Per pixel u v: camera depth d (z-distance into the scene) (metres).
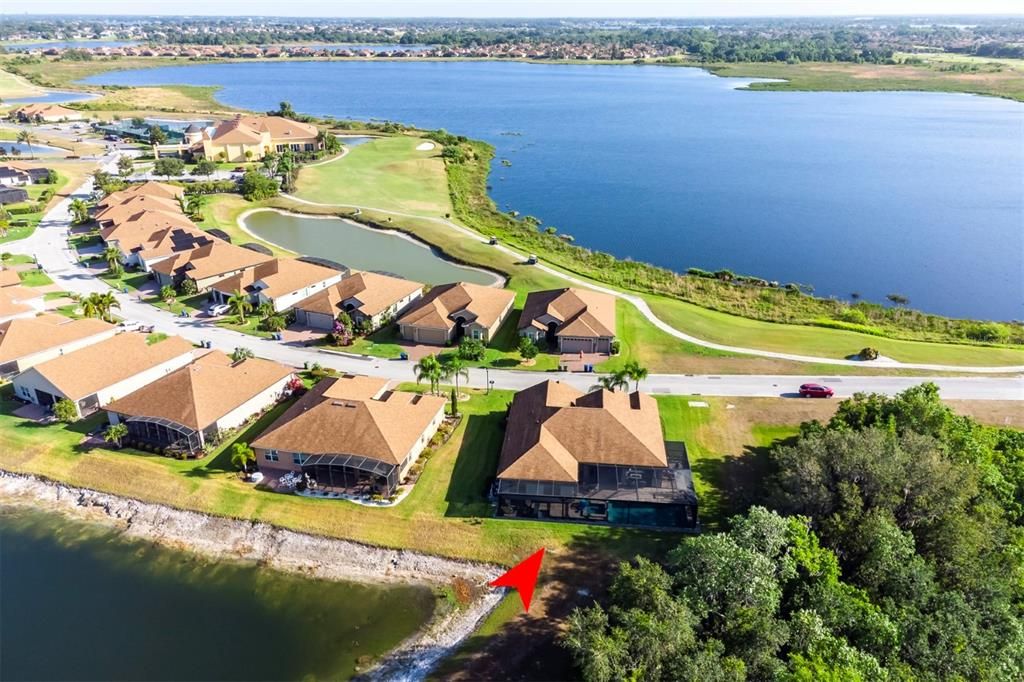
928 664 38.16
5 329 76.69
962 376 76.00
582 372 77.12
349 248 123.19
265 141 191.50
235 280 96.06
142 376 72.38
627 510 53.66
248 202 148.12
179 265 102.06
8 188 147.25
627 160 195.00
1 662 42.47
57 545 52.75
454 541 51.72
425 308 85.50
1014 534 47.16
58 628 45.06
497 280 108.44
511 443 58.62
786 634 38.31
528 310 87.81
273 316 88.25
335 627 45.41
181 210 136.38
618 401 62.12
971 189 163.62
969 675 37.38
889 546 43.22
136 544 52.84
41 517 55.75
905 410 58.66
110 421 65.25
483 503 55.16
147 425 62.31
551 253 119.69
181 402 62.38
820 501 48.44
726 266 117.94
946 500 47.84
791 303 100.44
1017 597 43.03
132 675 41.66
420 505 54.91
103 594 48.09
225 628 45.25
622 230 135.62
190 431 60.34
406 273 110.75
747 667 37.38
